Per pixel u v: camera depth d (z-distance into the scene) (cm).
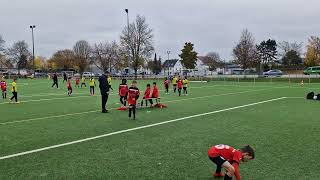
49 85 4691
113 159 853
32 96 2878
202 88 3891
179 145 1001
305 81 5112
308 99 2416
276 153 903
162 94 3055
